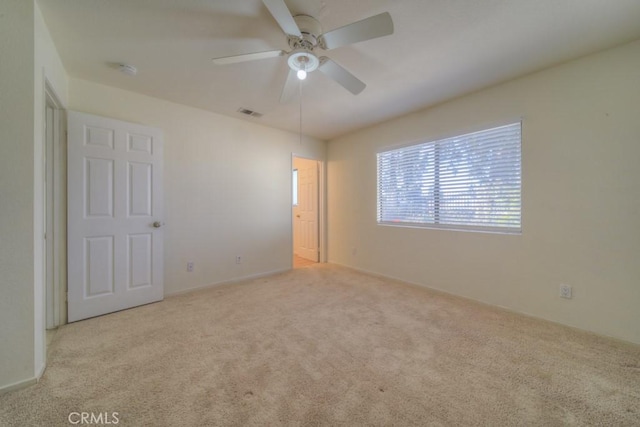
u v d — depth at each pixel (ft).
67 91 7.68
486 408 4.25
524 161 7.77
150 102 9.18
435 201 10.23
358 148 13.42
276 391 4.64
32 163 4.81
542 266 7.50
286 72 7.56
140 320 7.57
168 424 3.92
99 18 5.38
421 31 5.78
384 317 7.77
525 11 5.18
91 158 7.72
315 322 7.44
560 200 7.16
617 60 6.28
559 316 7.22
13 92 4.64
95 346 6.12
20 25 4.70
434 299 9.26
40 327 5.07
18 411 4.15
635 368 5.26
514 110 7.95
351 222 13.89
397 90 8.68
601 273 6.56
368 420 4.00
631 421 3.99
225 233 11.15
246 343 6.28
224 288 10.60
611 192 6.40
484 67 7.28
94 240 7.78
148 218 8.82
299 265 14.71
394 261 11.71
